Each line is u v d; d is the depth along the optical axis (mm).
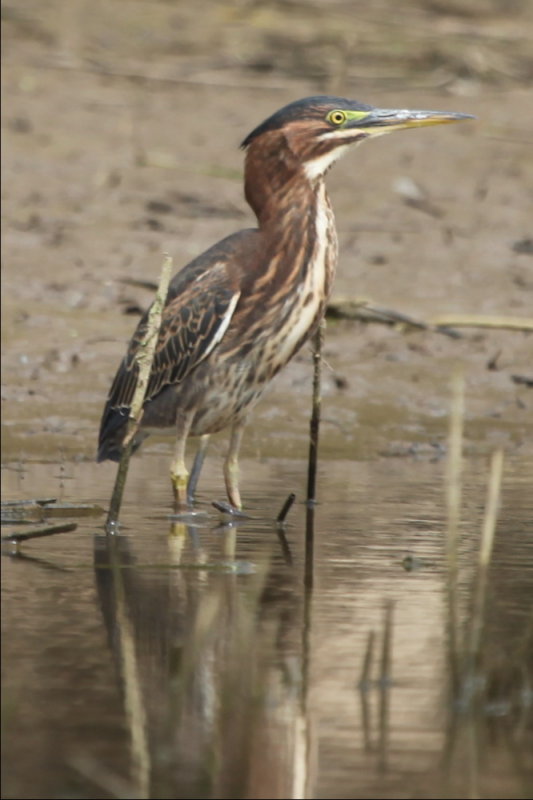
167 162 25516
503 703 7855
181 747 7141
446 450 16250
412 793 6668
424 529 12039
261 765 6953
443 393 18047
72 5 34375
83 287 20281
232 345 12391
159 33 33062
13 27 32500
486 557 8922
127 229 22453
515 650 8602
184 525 12125
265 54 32094
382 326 19625
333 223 12711
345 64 30188
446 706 7770
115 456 13484
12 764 6902
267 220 12469
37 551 11094
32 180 24297
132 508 12836
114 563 10688
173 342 12555
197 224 22875
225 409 12602
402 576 10359
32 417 16859
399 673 8250
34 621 9086
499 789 6754
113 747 7125
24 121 27156
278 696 7840
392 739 7344
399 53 32281
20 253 21266
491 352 19094
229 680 8062
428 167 26266
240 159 26016
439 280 21250
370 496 13516
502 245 22734
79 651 8492
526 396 18062
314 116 12547
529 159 26969
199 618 9164
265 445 16344
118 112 28266
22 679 8008
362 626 9086
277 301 12344
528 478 14570
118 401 13211
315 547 11297
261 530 11977
